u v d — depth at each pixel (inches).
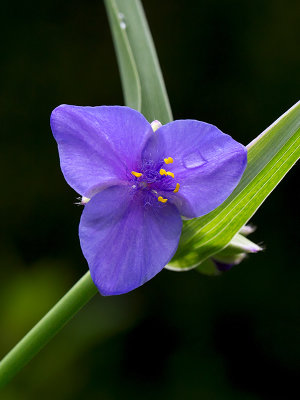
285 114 7.4
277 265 15.3
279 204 15.5
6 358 7.5
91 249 6.7
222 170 6.9
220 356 15.0
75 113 6.7
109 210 6.8
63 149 6.7
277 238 15.4
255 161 7.4
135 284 6.8
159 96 8.0
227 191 6.9
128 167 6.9
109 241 6.8
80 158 6.7
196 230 7.4
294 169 15.4
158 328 15.0
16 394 12.9
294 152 7.4
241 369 15.0
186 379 14.7
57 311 7.4
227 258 7.9
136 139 6.9
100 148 6.8
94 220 6.8
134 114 6.8
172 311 15.1
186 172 7.0
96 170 6.8
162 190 7.0
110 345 14.2
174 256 7.5
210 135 6.9
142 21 8.3
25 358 7.4
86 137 6.7
